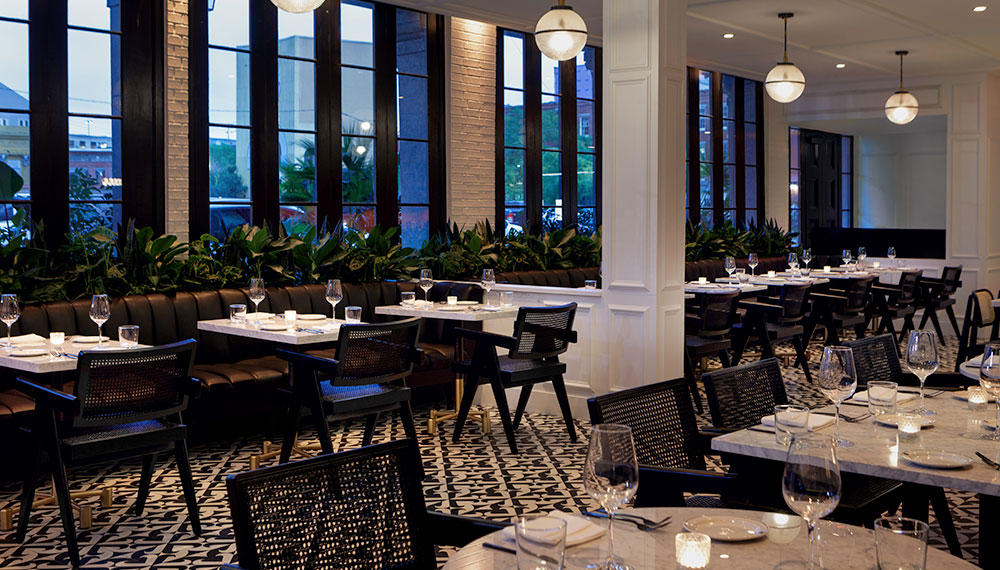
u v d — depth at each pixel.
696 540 1.87
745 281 9.66
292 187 8.33
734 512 2.18
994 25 9.30
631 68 6.61
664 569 1.82
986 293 8.11
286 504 2.25
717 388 3.37
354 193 8.84
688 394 3.34
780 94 8.91
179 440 4.42
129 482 5.32
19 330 5.59
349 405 5.15
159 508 4.84
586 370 6.93
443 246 8.67
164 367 4.30
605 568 1.79
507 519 4.56
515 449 5.91
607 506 1.79
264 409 6.12
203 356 6.44
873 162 17.27
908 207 16.98
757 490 2.71
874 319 11.38
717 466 5.33
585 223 11.16
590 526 2.03
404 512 2.46
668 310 6.68
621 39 6.65
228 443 6.28
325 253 7.41
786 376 8.70
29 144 6.65
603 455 1.78
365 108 8.91
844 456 2.62
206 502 4.95
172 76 7.31
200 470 5.59
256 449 6.11
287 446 5.27
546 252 9.37
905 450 2.69
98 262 6.20
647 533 2.04
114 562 4.07
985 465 2.52
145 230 6.43
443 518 2.46
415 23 9.25
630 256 6.68
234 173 7.89
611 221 6.75
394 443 2.48
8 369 5.46
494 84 9.97
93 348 4.92
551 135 10.69
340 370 5.02
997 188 12.44
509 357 5.88
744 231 12.88
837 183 16.53
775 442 2.73
